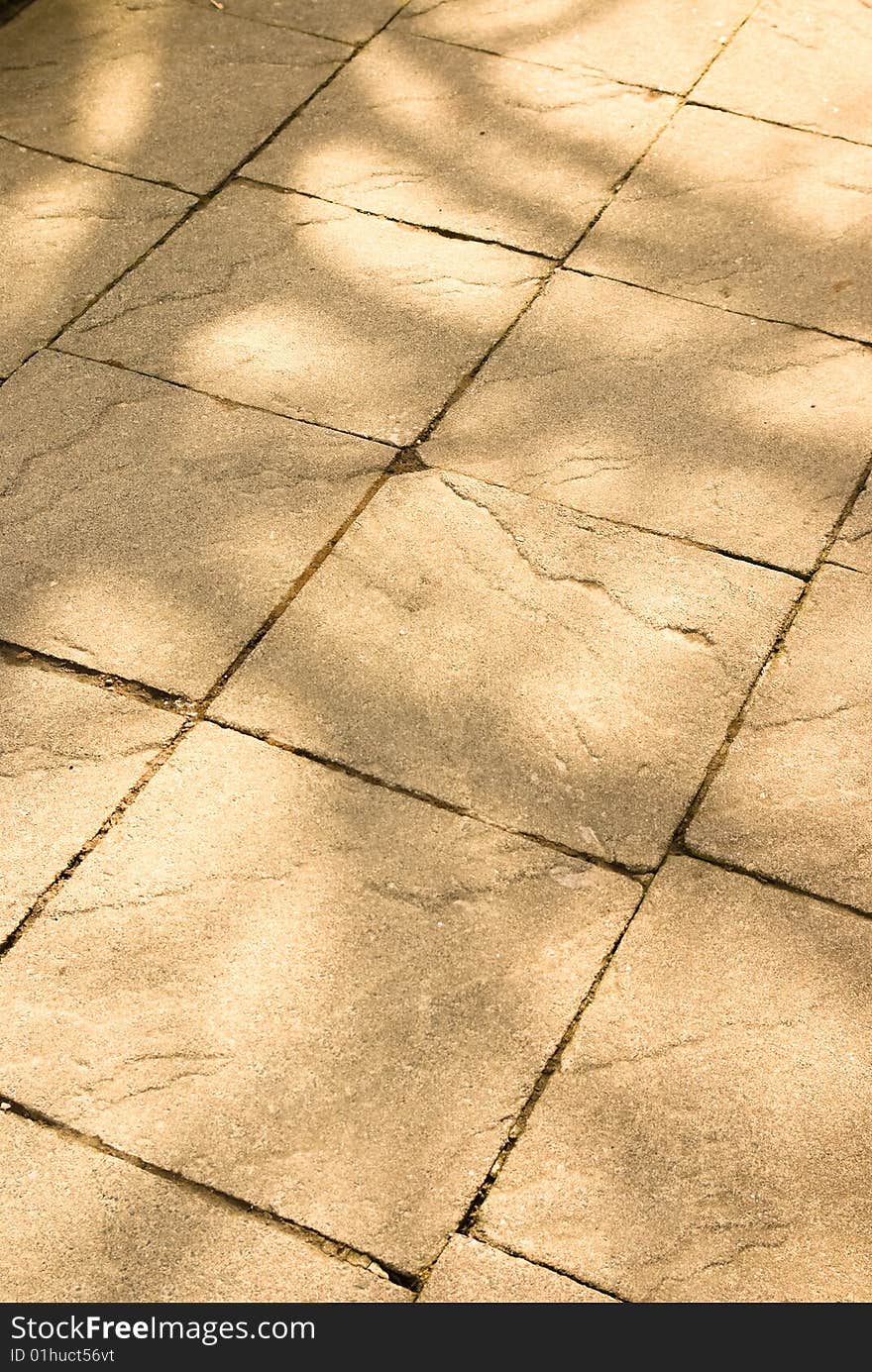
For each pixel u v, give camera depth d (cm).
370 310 351
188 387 330
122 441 318
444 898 244
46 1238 207
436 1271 205
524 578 293
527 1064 225
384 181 388
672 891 246
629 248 371
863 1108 222
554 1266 206
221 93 415
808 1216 212
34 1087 221
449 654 279
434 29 443
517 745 266
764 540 303
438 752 264
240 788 258
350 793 258
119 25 440
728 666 280
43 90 414
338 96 415
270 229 372
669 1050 227
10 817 253
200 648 279
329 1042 226
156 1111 219
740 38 442
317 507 305
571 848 252
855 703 275
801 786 262
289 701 271
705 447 321
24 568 292
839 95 422
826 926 243
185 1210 210
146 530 300
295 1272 204
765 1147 218
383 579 292
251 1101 220
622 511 307
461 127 407
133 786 258
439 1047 226
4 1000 230
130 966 234
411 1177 213
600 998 233
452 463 316
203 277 359
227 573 292
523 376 336
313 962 235
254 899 243
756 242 374
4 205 377
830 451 321
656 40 441
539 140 403
